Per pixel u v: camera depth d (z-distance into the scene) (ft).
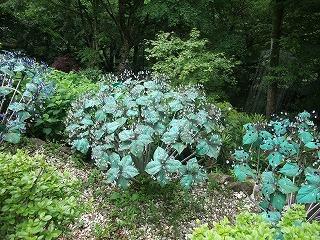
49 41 45.09
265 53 38.42
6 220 7.02
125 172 12.95
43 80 18.30
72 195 8.38
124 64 38.99
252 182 16.43
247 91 41.09
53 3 38.22
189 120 14.42
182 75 25.03
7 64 18.33
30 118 17.81
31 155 16.15
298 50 27.78
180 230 12.93
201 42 26.20
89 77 34.42
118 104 14.79
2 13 41.29
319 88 31.45
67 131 16.30
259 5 36.35
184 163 16.20
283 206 11.12
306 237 6.43
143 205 13.87
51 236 6.57
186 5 32.68
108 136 13.87
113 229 12.26
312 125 14.53
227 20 39.63
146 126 13.65
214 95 26.32
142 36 40.22
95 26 39.75
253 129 13.06
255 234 6.29
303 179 12.57
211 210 14.53
